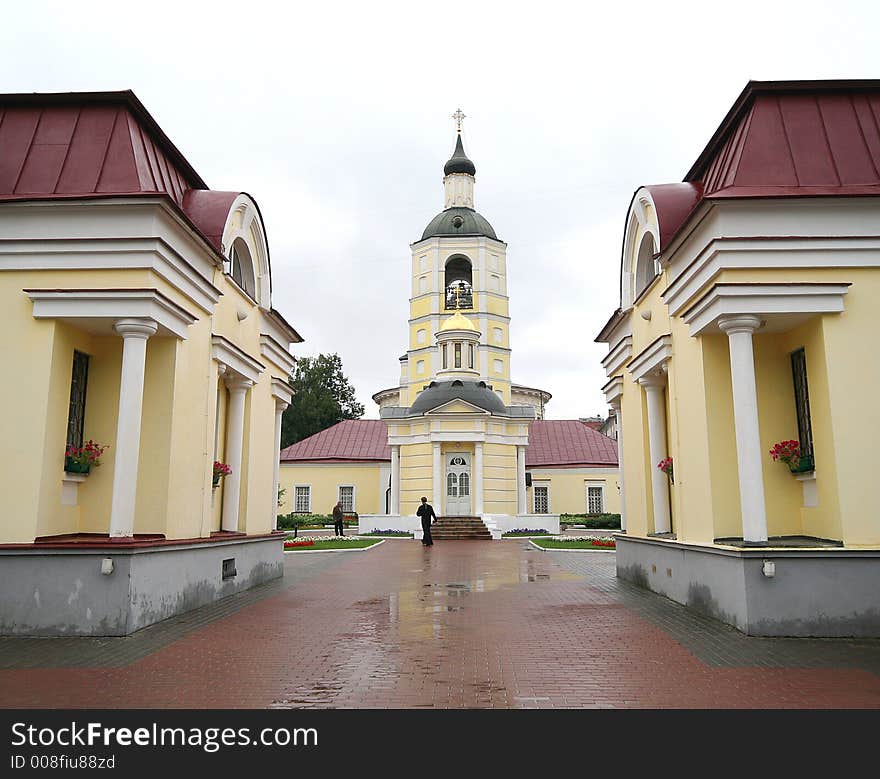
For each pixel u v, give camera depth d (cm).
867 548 886
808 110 1063
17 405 955
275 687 657
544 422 4969
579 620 1009
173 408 1065
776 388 1059
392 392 5856
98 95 1081
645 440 1420
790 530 1026
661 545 1265
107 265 984
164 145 1184
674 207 1155
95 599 907
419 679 683
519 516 3575
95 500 1045
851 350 940
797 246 964
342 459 4516
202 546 1156
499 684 664
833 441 922
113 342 1085
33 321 977
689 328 1102
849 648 808
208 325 1209
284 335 1700
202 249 1151
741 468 938
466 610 1112
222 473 1295
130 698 623
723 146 1174
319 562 2033
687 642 846
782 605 879
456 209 5372
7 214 998
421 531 3353
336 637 891
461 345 3981
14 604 905
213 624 984
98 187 1016
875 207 969
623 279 1506
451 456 3669
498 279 5253
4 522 930
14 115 1091
